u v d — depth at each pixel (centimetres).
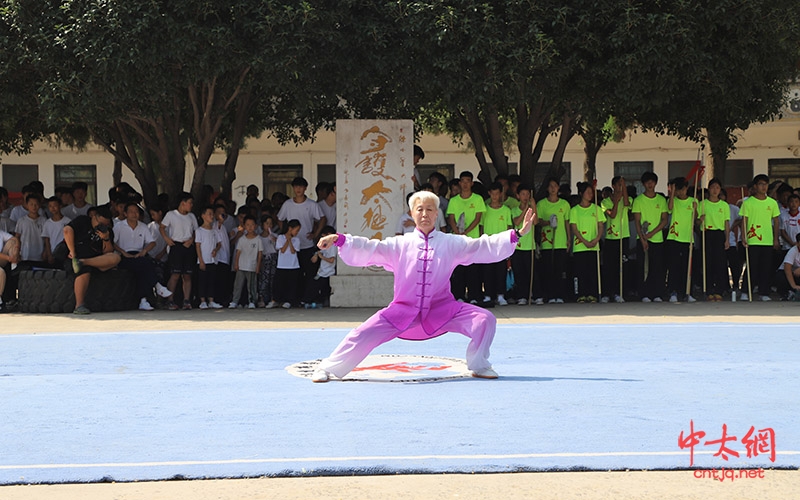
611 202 1410
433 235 671
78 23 1173
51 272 1291
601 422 532
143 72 1193
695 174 1410
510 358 806
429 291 671
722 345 877
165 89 1216
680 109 1438
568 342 909
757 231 1405
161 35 1176
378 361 782
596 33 1258
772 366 739
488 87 1232
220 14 1226
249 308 1362
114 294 1302
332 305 1355
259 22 1197
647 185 1411
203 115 1526
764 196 1418
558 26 1248
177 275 1360
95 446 491
